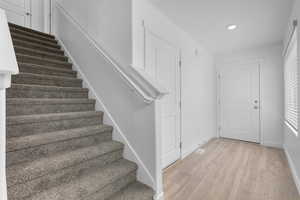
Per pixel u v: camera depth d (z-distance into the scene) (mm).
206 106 3848
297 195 1732
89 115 1794
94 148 1524
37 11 3518
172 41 2555
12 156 1111
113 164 1574
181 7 2164
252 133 3811
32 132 1364
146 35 1990
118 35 1797
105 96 1951
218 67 4305
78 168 1312
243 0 1996
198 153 3059
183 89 2861
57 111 1725
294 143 2203
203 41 3346
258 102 3723
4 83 608
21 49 2070
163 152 2350
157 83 1591
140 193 1390
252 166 2467
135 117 1646
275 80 3496
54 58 2410
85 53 2238
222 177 2127
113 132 1839
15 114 1416
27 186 1025
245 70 3914
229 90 4160
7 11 3188
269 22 2533
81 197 1094
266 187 1882
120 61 1776
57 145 1371
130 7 1680
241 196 1713
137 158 1618
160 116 1549
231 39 3254
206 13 2299
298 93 1915
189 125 3059
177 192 1789
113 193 1351
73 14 2516
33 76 1809
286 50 2783
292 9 2133
